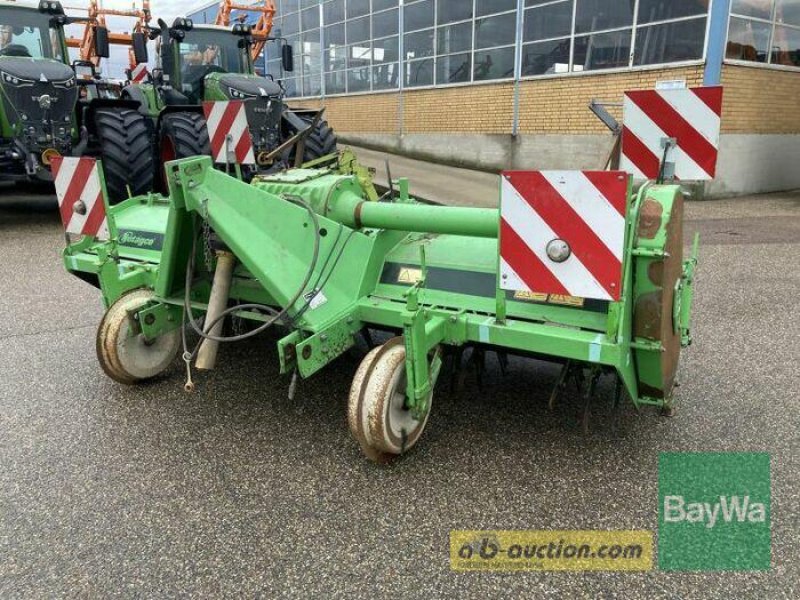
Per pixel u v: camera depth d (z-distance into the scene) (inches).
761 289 210.7
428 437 119.1
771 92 416.2
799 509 97.6
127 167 315.9
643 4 401.7
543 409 129.0
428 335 105.3
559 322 106.5
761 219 339.9
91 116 331.0
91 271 140.2
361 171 183.3
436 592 82.5
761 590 82.4
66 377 145.9
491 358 154.9
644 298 101.0
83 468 109.7
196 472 108.7
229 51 363.3
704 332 170.6
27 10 322.0
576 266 93.7
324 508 99.1
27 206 397.4
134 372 136.7
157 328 134.1
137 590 83.0
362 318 119.3
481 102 518.9
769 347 159.6
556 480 105.7
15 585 83.7
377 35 619.2
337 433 121.4
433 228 117.3
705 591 82.4
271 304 133.5
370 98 641.6
